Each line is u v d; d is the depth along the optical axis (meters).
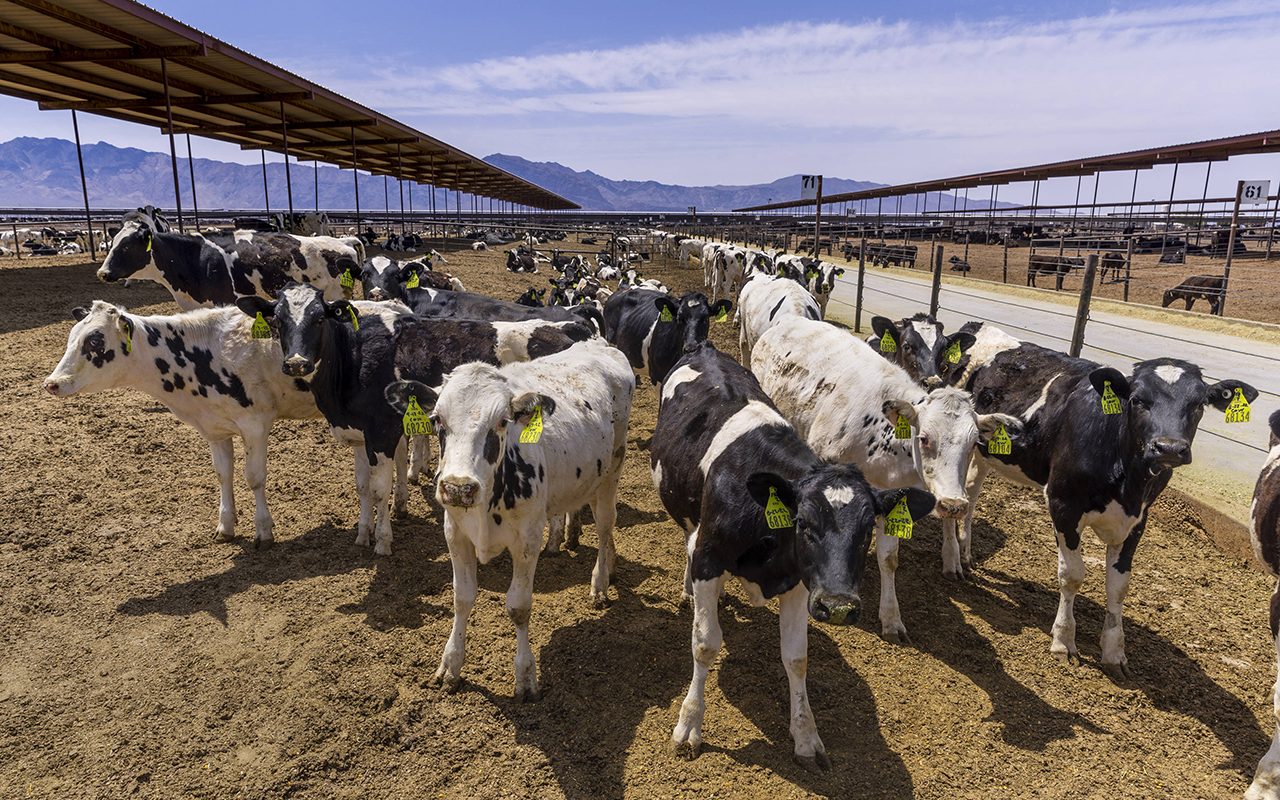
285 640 4.95
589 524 7.14
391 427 6.11
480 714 4.36
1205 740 4.30
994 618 5.58
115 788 3.68
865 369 5.69
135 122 25.89
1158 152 24.91
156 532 6.36
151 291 16.64
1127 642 5.24
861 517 3.42
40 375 9.96
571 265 27.42
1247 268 31.59
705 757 4.07
